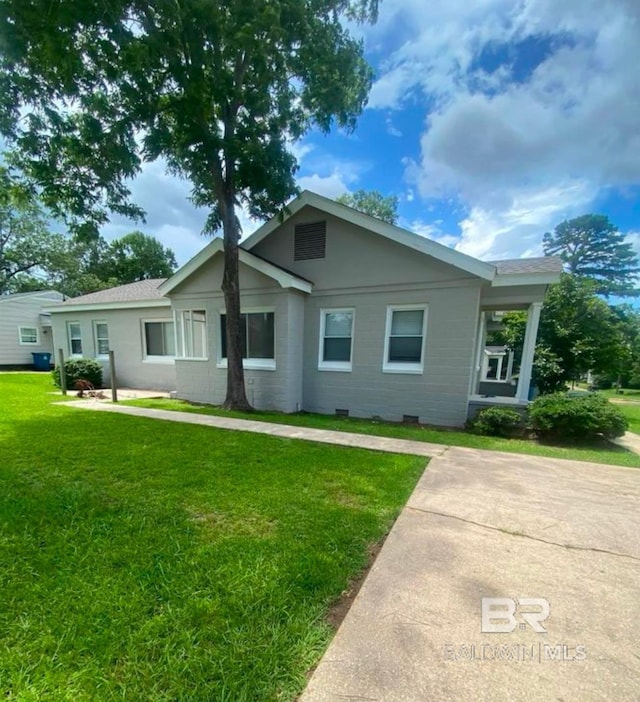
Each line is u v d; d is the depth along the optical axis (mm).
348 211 7500
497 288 7371
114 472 3545
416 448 4844
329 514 2734
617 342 11406
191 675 1328
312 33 6309
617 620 1677
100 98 5855
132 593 1792
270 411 7949
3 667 1360
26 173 6621
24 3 4617
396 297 7422
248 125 6977
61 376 9711
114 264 34094
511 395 12180
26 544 2248
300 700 1238
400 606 1740
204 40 5637
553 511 2912
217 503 2895
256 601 1738
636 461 4684
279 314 7953
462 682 1321
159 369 11438
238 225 7746
